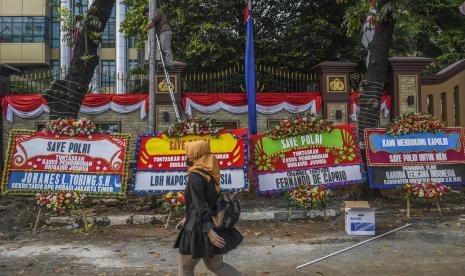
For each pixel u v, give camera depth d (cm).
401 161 911
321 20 1661
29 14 3669
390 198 1040
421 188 880
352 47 1708
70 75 1082
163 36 1071
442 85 1456
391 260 589
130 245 686
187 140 876
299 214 880
